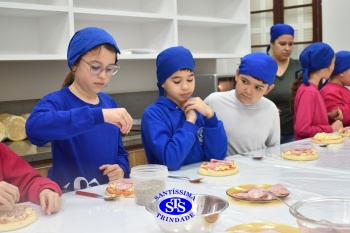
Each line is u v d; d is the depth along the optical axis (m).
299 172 1.71
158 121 1.89
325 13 4.48
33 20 3.07
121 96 3.59
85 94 1.74
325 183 1.53
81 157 1.73
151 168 1.38
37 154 2.46
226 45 4.25
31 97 3.10
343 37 4.42
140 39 3.72
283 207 1.26
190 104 1.94
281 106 3.48
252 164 1.88
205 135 1.99
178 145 1.80
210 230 1.07
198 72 4.21
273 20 4.67
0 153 1.47
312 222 0.88
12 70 2.99
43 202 1.28
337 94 3.09
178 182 1.58
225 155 2.03
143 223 1.15
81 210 1.28
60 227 1.13
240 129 2.35
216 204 1.17
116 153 1.84
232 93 2.41
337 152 2.13
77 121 1.43
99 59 1.55
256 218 1.17
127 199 1.39
